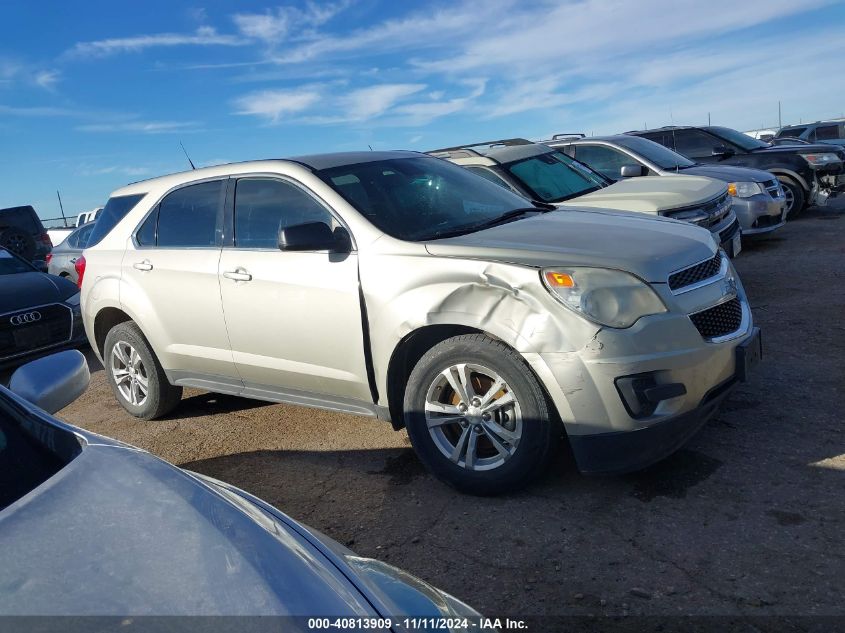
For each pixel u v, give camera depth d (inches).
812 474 140.0
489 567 122.9
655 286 133.7
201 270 187.5
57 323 305.7
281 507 155.1
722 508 132.0
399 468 167.3
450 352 143.6
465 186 191.2
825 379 186.5
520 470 140.2
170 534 68.2
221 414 222.2
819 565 112.7
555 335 131.3
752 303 272.2
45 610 59.0
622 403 129.5
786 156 474.9
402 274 150.2
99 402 252.8
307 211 171.8
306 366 169.9
